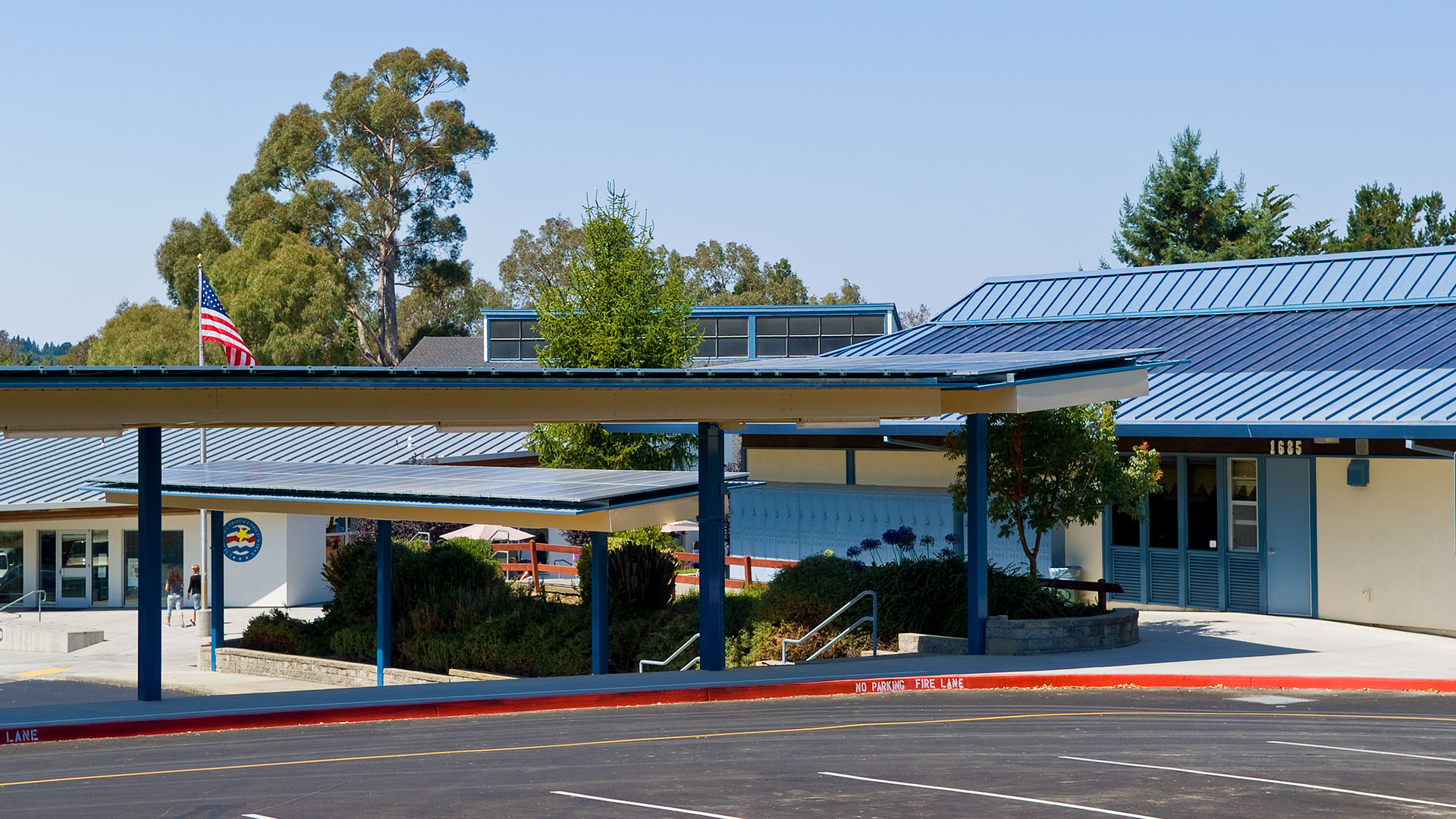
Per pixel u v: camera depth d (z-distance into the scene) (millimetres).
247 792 11992
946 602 21031
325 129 75562
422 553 27344
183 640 31344
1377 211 78188
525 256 95438
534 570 33469
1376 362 24938
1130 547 26234
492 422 17391
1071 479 20547
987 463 19984
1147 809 10844
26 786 12422
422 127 75938
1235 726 14578
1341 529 23609
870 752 13438
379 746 14211
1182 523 25500
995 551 28016
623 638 23047
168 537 36781
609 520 19750
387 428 42062
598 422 17656
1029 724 14875
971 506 19750
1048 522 20781
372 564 27062
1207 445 25078
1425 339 25828
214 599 27641
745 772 12500
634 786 11969
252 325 69688
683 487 21375
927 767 12602
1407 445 21172
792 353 53875
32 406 15211
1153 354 20938
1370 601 23203
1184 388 25641
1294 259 31734
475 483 22953
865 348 35531
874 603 20578
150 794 11953
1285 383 24734
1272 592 24344
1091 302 34219
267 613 32719
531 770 12758
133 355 71688
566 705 16781
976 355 23375
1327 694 16812
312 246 71688
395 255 77312
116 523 37375
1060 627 19703
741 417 18359
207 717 15594
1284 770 12297
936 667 18453
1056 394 19266
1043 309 34938
